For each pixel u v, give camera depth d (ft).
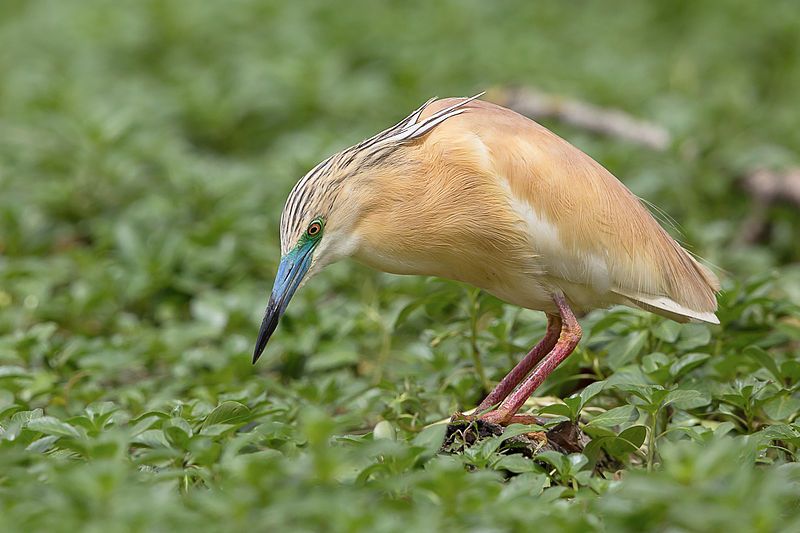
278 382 38.50
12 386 34.12
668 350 34.27
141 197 53.52
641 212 33.47
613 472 30.40
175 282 44.93
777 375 31.73
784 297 40.04
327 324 39.22
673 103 58.23
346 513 22.53
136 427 27.45
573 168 32.48
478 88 63.21
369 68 70.18
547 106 57.88
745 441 26.86
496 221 31.99
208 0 77.41
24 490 24.21
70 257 47.50
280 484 24.72
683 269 33.63
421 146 32.42
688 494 22.80
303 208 32.53
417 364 36.70
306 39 70.59
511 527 23.27
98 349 38.27
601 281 32.63
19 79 66.90
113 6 78.59
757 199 51.44
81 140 53.88
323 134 55.72
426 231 32.37
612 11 82.53
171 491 25.63
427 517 22.89
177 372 37.47
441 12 76.84
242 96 63.26
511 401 31.71
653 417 28.91
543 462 29.53
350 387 35.09
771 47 74.28
